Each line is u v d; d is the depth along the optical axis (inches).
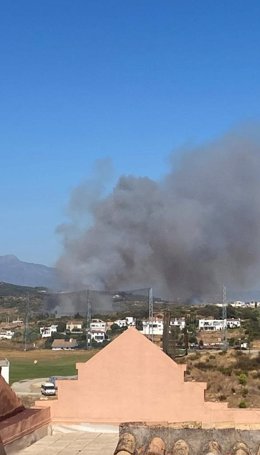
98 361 593.0
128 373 589.9
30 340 4562.0
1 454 359.9
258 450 361.1
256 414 562.3
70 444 470.0
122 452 352.5
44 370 3004.4
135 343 595.8
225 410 576.7
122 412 583.8
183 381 589.3
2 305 5885.8
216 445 361.4
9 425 428.8
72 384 585.9
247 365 2491.4
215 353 2933.1
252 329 4726.9
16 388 2362.2
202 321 5044.3
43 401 583.8
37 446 459.8
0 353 3850.9
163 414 584.1
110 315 4623.5
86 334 4227.4
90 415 581.0
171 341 2770.7
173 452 356.8
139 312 4197.8
